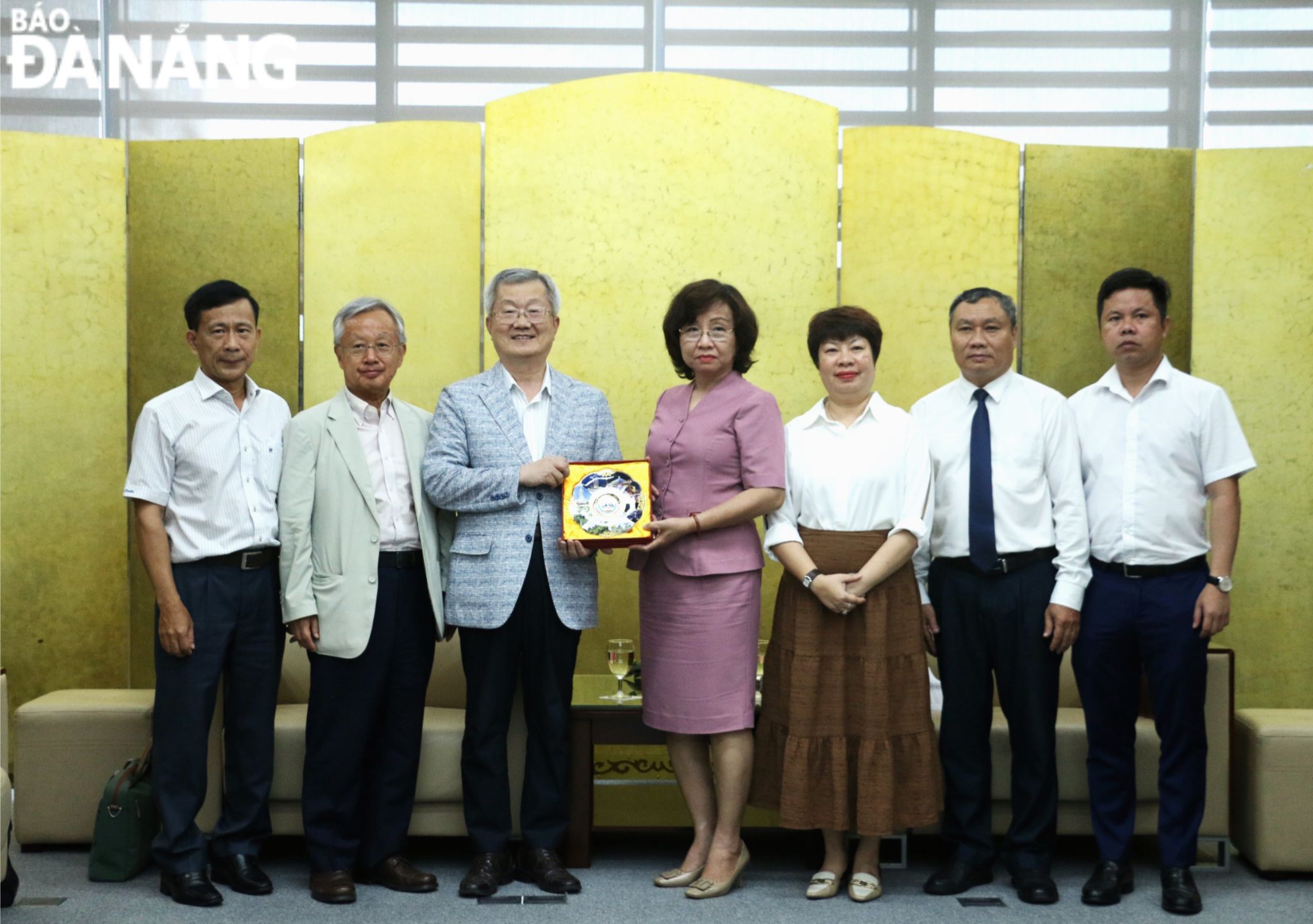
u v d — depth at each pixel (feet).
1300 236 15.07
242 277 15.17
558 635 10.63
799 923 9.86
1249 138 19.27
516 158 14.89
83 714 11.96
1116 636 10.55
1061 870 11.54
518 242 14.89
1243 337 15.14
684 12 19.24
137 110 18.92
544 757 10.77
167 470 10.50
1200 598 10.44
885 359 15.19
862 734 10.36
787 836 12.80
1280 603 15.05
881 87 19.33
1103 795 10.76
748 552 10.64
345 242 15.11
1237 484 10.67
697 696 10.52
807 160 14.97
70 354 14.96
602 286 14.92
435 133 15.12
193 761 10.43
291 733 11.45
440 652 13.06
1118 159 15.43
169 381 15.20
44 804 11.91
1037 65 19.39
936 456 10.95
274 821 11.52
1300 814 11.16
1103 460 10.80
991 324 10.82
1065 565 10.55
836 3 19.35
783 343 14.93
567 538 10.37
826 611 10.50
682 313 10.85
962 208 15.23
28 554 14.79
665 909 10.21
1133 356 10.67
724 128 14.92
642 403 14.92
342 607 10.32
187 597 10.43
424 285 15.10
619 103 14.92
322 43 19.06
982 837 10.75
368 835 10.94
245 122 18.97
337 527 10.47
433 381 15.11
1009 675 10.64
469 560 10.50
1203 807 10.53
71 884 10.90
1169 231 15.49
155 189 15.20
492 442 10.66
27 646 14.78
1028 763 10.63
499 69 19.11
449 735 11.49
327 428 10.66
